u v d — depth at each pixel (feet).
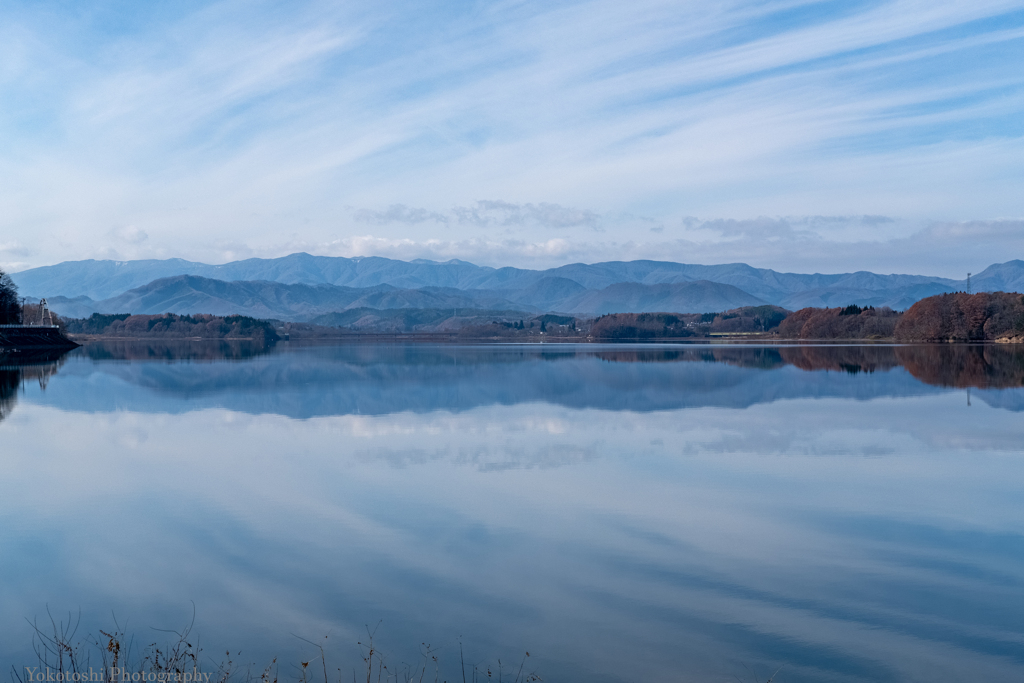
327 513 80.02
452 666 46.26
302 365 349.20
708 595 56.85
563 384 233.55
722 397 192.13
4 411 168.45
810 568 62.59
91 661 47.37
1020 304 554.46
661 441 123.34
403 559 65.26
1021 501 83.97
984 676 44.45
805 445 118.83
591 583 59.41
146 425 145.28
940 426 138.10
